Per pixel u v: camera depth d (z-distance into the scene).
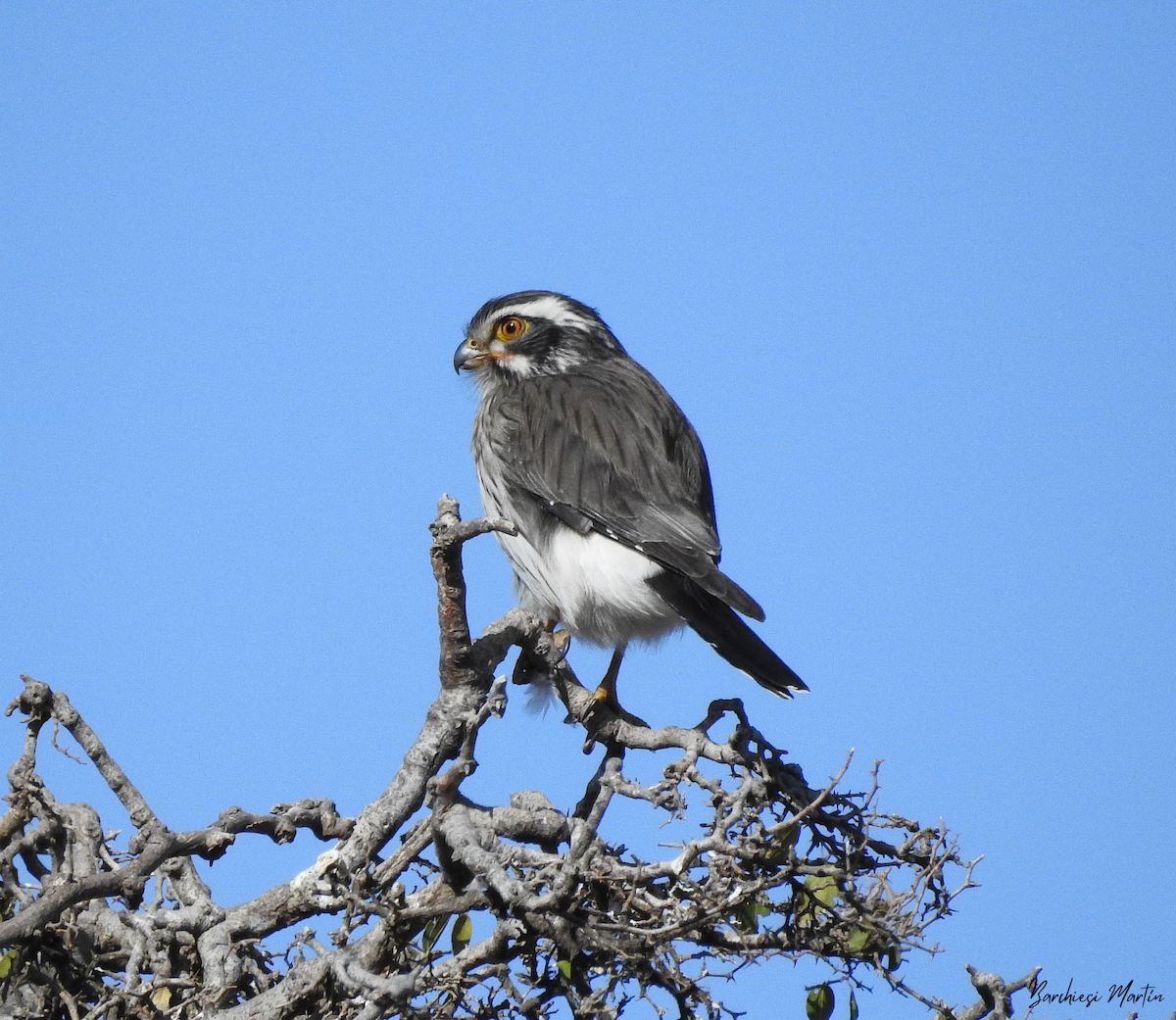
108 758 8.78
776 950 8.35
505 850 8.43
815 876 8.45
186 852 8.82
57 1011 8.56
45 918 7.94
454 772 8.68
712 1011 7.97
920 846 8.88
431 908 8.17
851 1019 8.58
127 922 8.54
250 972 8.64
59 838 9.08
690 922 7.81
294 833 9.50
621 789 8.95
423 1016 7.85
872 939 8.40
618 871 8.16
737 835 8.68
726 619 12.06
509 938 8.23
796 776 9.24
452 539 8.96
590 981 8.44
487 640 10.46
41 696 8.81
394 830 9.20
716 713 10.38
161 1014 8.09
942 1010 8.42
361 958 8.06
